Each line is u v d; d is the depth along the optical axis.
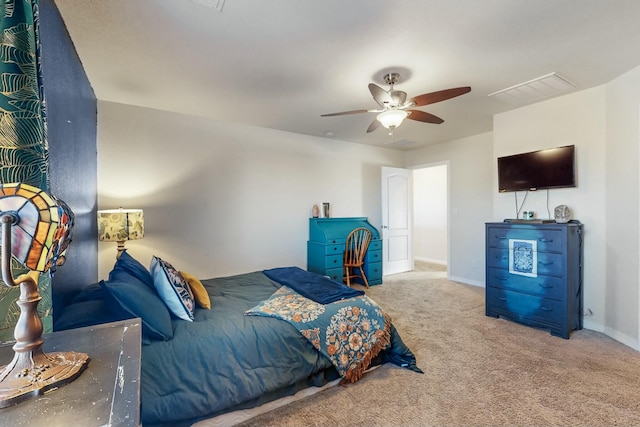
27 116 1.01
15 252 0.66
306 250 4.32
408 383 1.88
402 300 3.64
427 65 2.23
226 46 1.96
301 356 1.70
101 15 1.62
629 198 2.39
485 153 4.31
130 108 3.05
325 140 4.55
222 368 1.46
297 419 1.57
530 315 2.76
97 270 2.81
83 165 2.17
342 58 2.12
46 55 1.34
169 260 3.28
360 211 4.95
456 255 4.70
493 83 2.55
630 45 1.98
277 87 2.62
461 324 2.86
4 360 0.81
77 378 0.74
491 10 1.62
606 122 2.59
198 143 3.45
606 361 2.12
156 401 1.25
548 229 2.64
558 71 2.35
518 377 1.93
